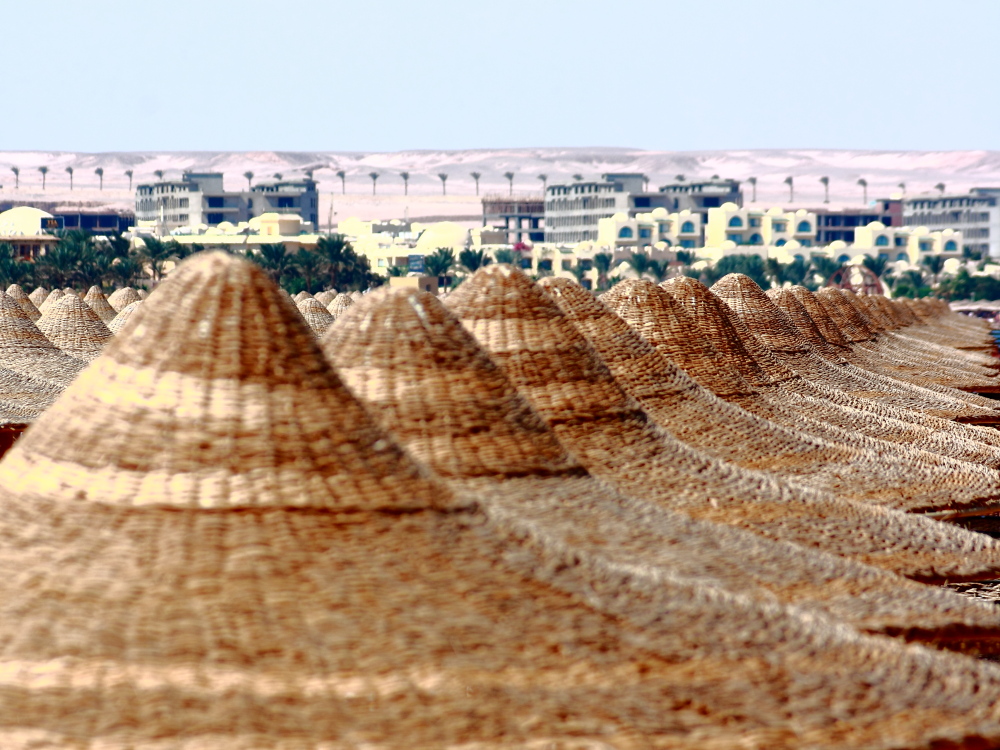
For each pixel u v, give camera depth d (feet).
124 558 83.71
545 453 127.85
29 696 76.28
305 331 94.07
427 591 85.30
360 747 73.97
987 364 415.64
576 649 83.92
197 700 76.13
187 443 87.86
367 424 93.20
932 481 168.14
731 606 93.76
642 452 147.02
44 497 87.71
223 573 83.15
